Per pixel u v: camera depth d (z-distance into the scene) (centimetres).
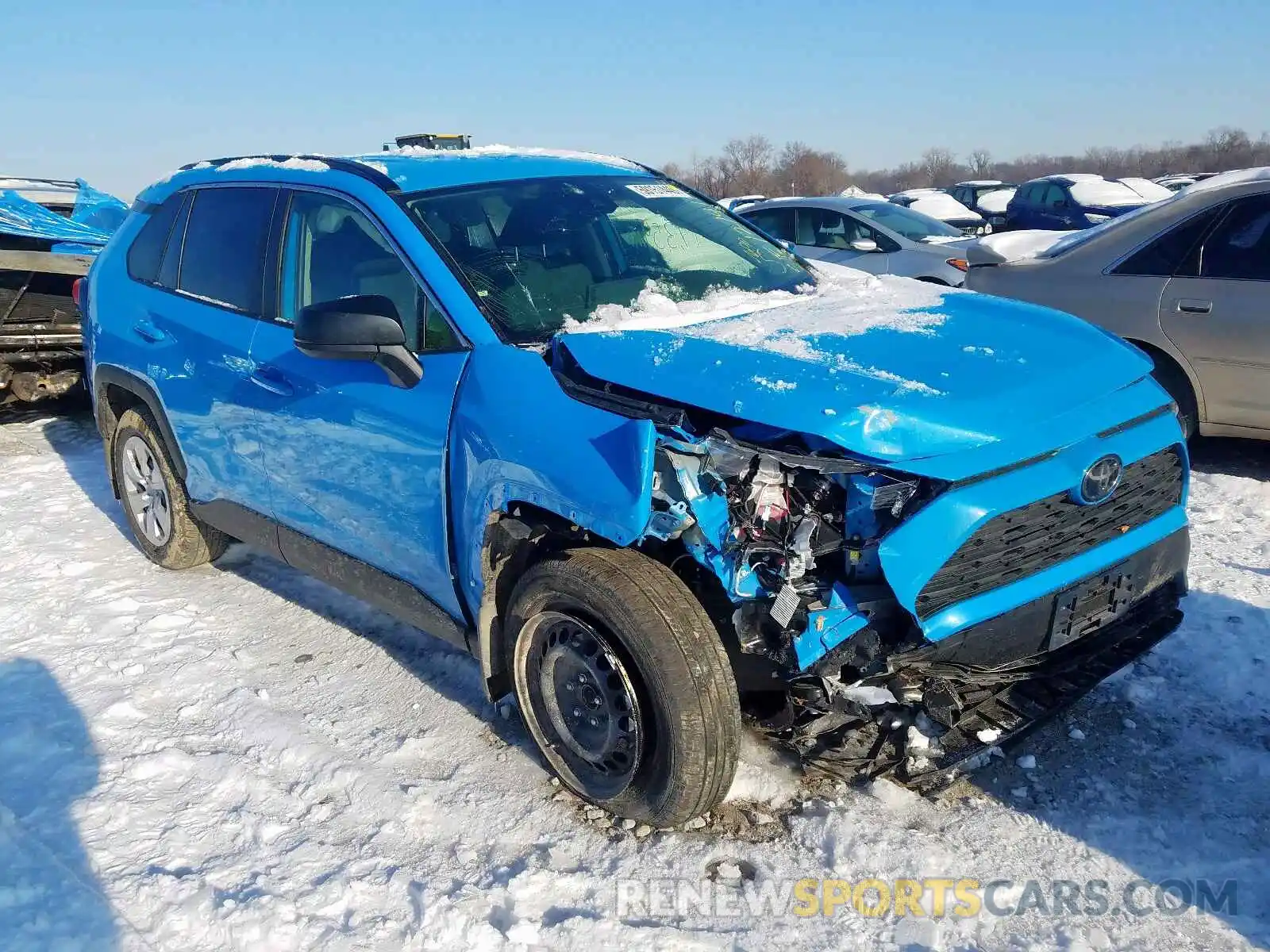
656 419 252
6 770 320
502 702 348
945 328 300
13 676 384
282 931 247
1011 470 251
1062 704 281
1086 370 281
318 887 262
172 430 435
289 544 391
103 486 628
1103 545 276
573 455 263
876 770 274
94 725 345
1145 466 287
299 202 378
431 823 288
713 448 245
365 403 327
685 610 257
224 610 441
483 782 306
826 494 246
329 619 427
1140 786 288
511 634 298
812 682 259
